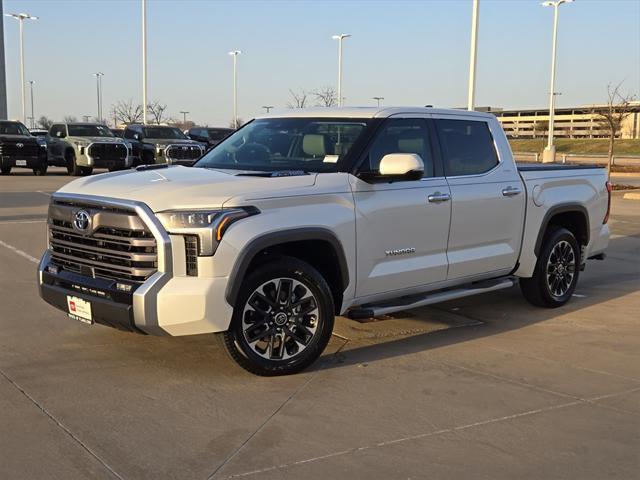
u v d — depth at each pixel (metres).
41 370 5.04
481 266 6.27
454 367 5.30
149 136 25.83
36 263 8.90
